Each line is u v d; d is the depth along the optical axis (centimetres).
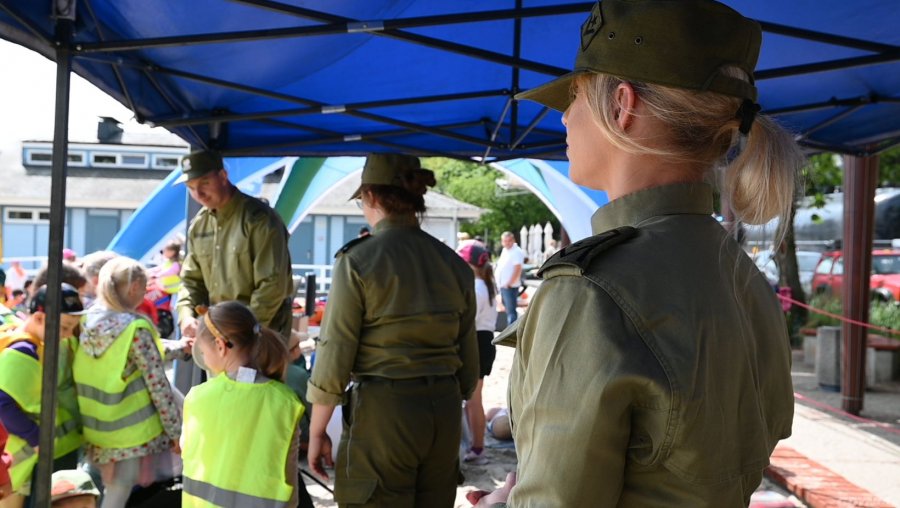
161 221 996
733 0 302
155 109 390
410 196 299
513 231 4281
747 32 100
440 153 538
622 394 86
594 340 88
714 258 97
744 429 93
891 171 1310
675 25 95
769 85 407
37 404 306
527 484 91
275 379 284
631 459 89
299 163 1039
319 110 404
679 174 101
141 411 331
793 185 102
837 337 805
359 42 351
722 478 88
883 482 486
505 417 573
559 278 95
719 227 102
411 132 507
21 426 301
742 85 98
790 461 511
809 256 1656
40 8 248
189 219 544
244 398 270
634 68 97
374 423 285
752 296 102
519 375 102
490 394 766
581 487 87
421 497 302
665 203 100
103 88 327
